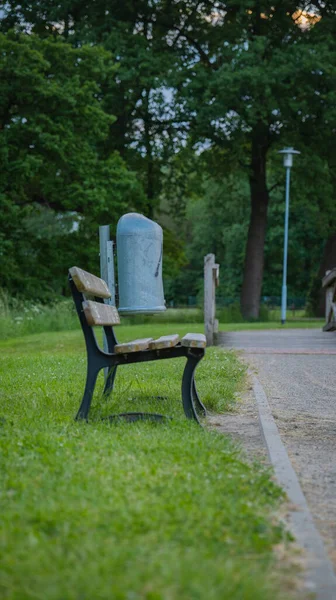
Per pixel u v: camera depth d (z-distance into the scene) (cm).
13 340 2491
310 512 479
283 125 4972
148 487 478
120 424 705
